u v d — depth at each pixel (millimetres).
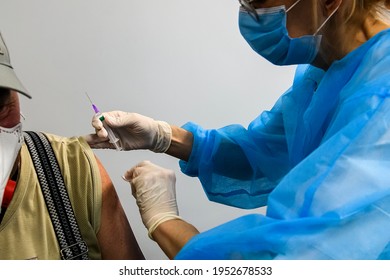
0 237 1135
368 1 1125
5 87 1021
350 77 1154
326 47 1188
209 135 1562
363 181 907
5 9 1623
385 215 891
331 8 1104
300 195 951
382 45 1067
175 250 1164
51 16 1647
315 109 1225
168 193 1318
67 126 1696
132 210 1786
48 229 1156
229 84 1743
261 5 1146
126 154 1769
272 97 1765
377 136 932
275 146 1517
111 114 1405
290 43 1182
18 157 1158
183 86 1728
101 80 1692
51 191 1170
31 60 1654
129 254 1280
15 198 1135
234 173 1580
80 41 1669
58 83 1675
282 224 918
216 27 1709
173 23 1693
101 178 1262
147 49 1696
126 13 1674
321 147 980
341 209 898
